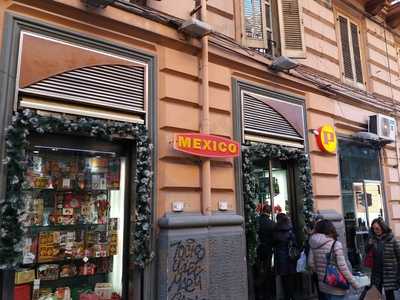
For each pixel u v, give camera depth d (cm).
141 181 466
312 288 664
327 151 747
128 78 489
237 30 644
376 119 892
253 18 664
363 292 569
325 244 451
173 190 504
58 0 435
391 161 981
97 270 462
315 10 838
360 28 1001
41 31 423
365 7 1022
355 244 813
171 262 466
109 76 471
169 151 507
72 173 455
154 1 536
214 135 558
